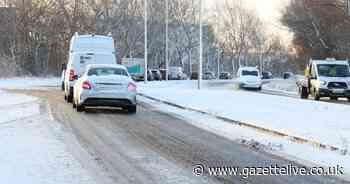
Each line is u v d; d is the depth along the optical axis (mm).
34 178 9680
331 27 54844
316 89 36188
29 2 74938
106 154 12250
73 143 13680
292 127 17047
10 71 68562
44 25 76625
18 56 73688
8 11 73500
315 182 9812
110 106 22312
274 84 72500
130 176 9977
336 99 37906
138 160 11586
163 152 12703
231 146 13836
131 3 81125
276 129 16484
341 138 14578
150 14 88688
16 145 13203
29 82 59781
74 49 31109
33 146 13078
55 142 13758
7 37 73000
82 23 76688
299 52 62781
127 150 12867
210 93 35312
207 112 22172
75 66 28594
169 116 21312
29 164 10922
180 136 15555
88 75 22266
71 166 10773
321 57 57188
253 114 21328
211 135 15906
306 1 58875
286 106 25500
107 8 78188
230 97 31438
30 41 75438
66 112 21766
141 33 82062
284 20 62500
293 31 61156
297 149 13445
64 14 76938
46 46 77000
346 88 35750
